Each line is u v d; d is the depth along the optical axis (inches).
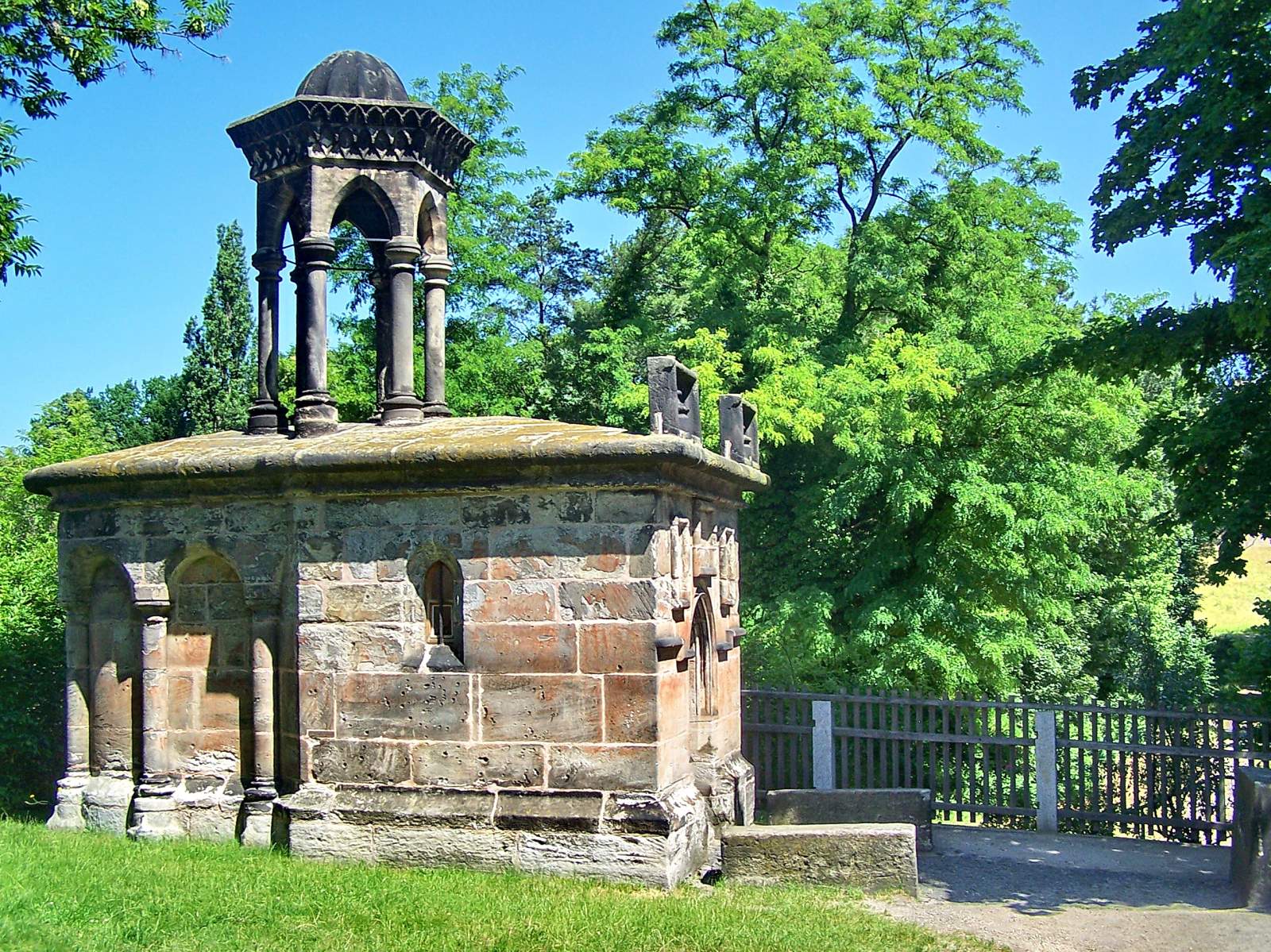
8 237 466.3
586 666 392.2
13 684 547.2
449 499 408.5
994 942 341.1
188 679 446.6
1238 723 532.7
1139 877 456.4
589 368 1116.5
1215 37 490.3
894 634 799.1
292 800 411.8
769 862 398.3
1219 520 534.9
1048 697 982.4
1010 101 964.6
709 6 999.6
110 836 435.8
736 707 522.0
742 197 899.4
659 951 306.0
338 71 485.1
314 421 466.0
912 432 724.0
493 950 304.7
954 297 894.4
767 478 523.5
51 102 497.7
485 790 396.8
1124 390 785.6
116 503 448.8
